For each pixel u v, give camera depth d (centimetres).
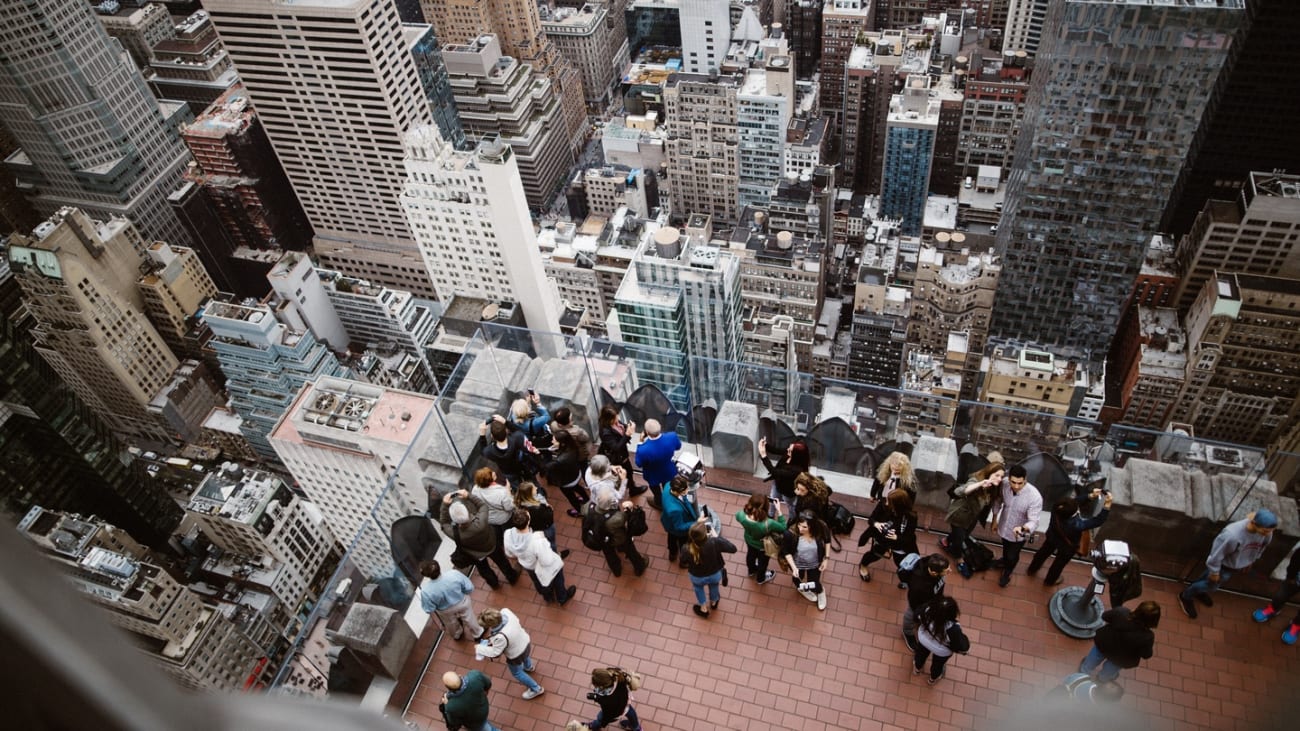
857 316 13788
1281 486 2406
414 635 2575
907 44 18662
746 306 14712
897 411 2792
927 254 13250
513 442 2819
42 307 14050
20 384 10212
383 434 7419
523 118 19838
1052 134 11756
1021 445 2705
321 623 2327
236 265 18700
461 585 2480
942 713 2366
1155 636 2458
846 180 19900
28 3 15425
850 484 2947
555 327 11838
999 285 13638
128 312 14662
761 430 2961
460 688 2161
